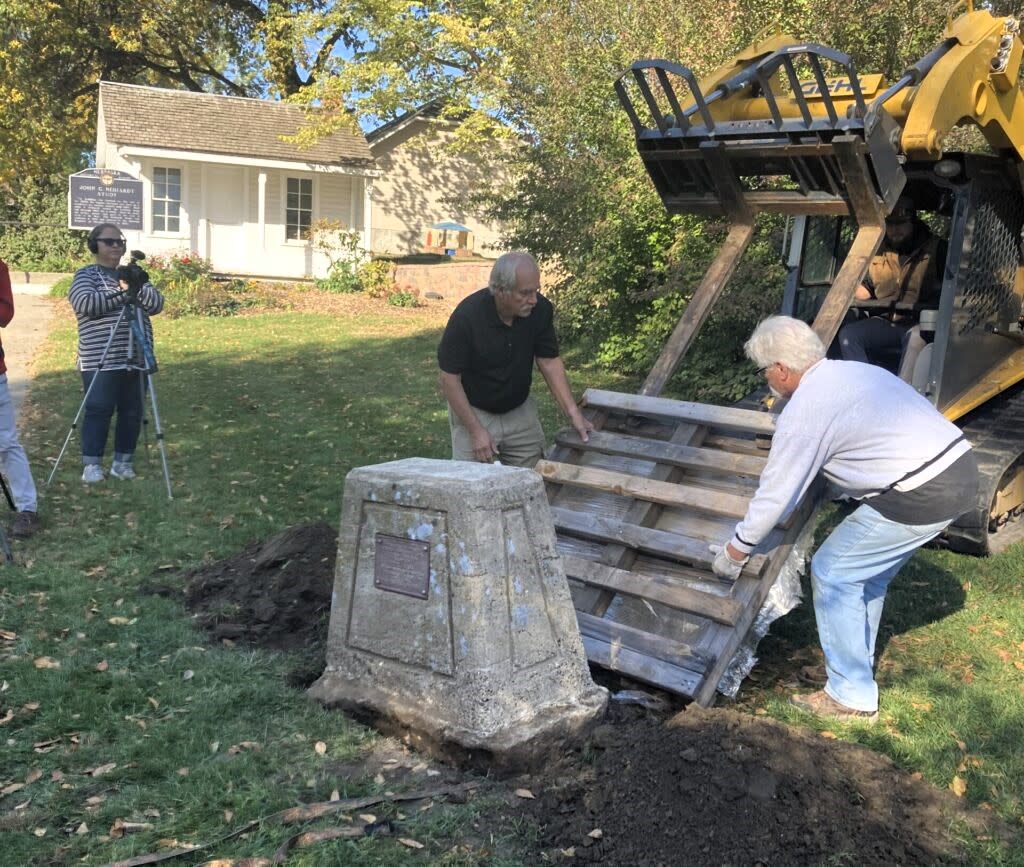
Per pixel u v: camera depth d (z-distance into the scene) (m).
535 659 3.60
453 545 3.48
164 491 7.10
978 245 5.83
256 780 3.32
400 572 3.67
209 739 3.61
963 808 3.23
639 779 3.17
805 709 3.90
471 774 3.42
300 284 23.61
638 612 4.19
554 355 5.00
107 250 7.20
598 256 11.91
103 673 4.13
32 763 3.44
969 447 3.62
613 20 11.48
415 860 2.91
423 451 8.62
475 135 21.36
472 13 21.81
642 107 10.90
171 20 30.00
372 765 3.47
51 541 5.91
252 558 5.48
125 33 29.36
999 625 4.88
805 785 3.09
